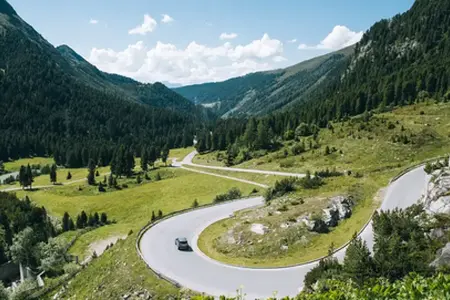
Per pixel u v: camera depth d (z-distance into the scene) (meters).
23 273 70.56
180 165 146.62
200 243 44.38
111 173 142.75
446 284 12.30
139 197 103.00
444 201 31.50
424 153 78.75
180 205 89.06
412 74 152.75
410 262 22.86
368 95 143.38
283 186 59.66
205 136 179.38
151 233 48.53
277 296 29.77
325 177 63.44
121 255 42.94
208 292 30.75
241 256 38.97
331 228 42.12
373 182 54.03
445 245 25.86
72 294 41.66
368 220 41.91
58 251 64.44
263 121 159.88
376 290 13.34
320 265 27.92
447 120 93.12
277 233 41.47
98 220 88.38
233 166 120.00
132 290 33.69
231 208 61.19
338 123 121.81
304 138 120.94
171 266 37.00
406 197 46.69
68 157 184.75
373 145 89.12
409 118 101.12
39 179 153.25
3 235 79.00
